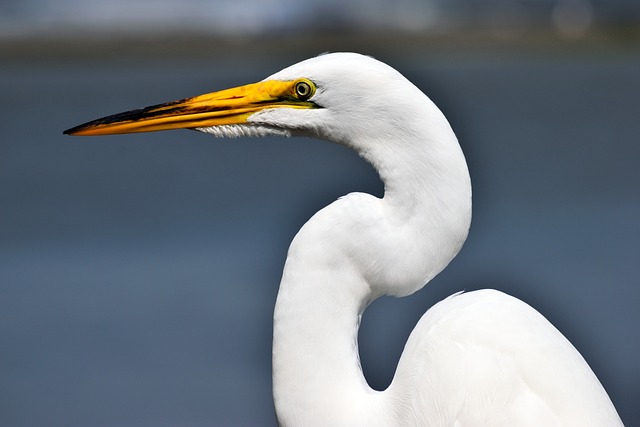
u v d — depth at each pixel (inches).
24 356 411.2
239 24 2234.3
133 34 2546.8
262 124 183.5
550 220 605.9
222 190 705.6
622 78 1545.3
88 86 1366.9
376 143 174.6
